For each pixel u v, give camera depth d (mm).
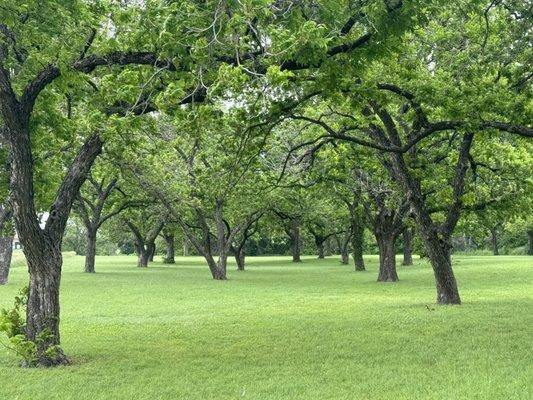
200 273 41594
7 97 10117
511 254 76750
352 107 12023
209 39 8422
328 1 9547
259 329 14133
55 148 18281
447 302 18547
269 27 8422
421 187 20703
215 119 9680
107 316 17469
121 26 10680
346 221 47094
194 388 8562
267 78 7824
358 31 10562
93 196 46781
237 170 17266
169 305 20406
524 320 14531
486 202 19922
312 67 10211
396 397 7746
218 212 34938
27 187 10195
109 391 8492
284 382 8766
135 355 11203
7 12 10211
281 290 26094
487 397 7578
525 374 8836
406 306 18188
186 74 9102
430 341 11820
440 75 15516
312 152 19266
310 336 12852
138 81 9352
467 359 10039
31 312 10352
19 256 70562
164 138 28781
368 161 22594
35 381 9148
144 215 50906
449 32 17266
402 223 30609
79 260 72250
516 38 13891
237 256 45781
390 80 14859
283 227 55406
